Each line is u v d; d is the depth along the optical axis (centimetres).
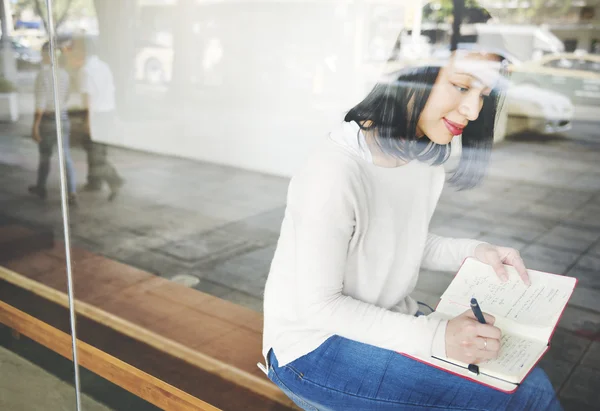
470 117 118
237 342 166
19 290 233
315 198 114
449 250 128
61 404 198
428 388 115
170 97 176
